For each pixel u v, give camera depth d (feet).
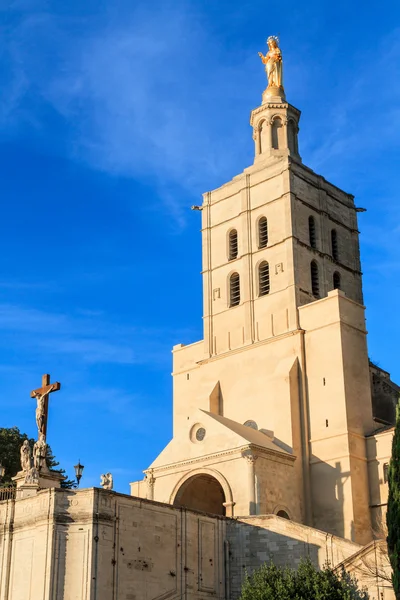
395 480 143.74
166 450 238.89
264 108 294.87
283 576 174.50
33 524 186.09
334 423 236.43
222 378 265.13
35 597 177.58
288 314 257.14
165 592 188.55
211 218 290.97
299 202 272.72
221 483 221.87
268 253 269.23
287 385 244.22
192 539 198.49
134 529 187.52
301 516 229.86
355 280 285.02
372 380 273.33
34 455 200.23
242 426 242.17
